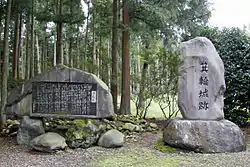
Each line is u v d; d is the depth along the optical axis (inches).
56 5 456.8
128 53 393.7
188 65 251.9
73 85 269.1
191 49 254.5
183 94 251.3
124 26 369.4
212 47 256.8
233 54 341.1
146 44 453.4
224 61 343.0
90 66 425.7
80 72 271.3
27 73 553.9
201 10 455.2
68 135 249.6
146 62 387.2
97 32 556.7
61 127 261.3
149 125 331.0
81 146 247.0
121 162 203.9
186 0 414.3
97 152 235.0
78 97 268.7
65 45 885.2
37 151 235.8
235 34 356.8
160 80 378.9
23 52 848.3
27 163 201.6
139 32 418.6
